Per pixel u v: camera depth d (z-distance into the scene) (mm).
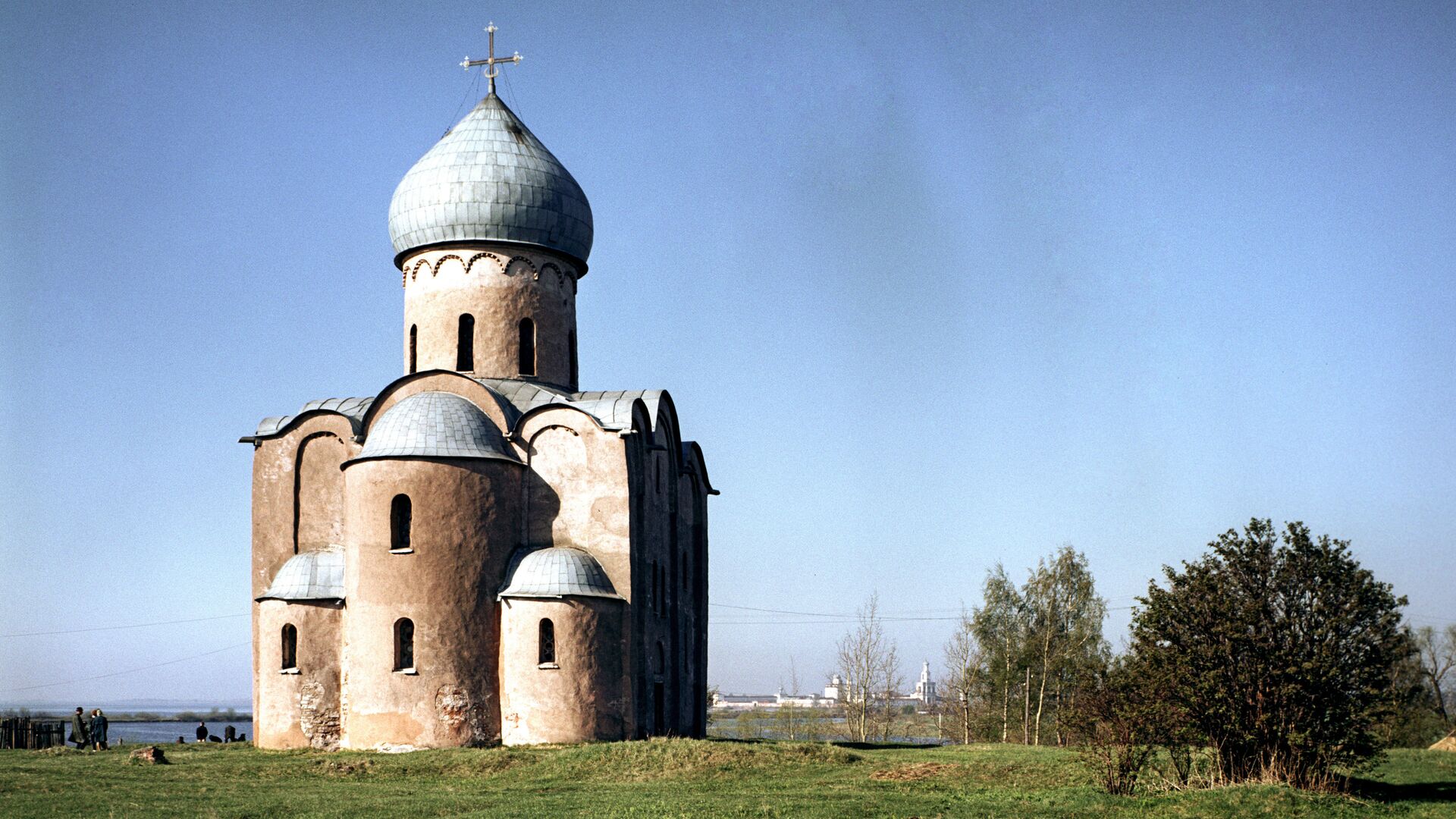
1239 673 31906
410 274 52438
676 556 52750
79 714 48062
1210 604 32188
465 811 29844
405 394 48812
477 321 51031
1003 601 77000
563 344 52656
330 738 45938
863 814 28203
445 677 44281
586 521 46906
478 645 44875
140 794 33094
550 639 45000
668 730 51219
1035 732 71500
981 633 76750
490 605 45438
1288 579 32031
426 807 30422
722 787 34375
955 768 37062
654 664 49719
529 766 38438
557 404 47500
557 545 46906
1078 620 75500
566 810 29219
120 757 41906
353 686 44812
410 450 45156
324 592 46719
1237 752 32312
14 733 48906
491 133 52875
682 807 29328
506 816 28250
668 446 52625
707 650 56219
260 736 46812
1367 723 31625
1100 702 32781
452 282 51375
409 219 51875
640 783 35844
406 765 38750
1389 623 32094
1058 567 76312
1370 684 31828
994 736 75250
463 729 44156
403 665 44469
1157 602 32812
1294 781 31562
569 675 44594
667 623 51688
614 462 47031
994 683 75562
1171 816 27875
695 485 56625
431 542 44812
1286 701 31500
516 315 51375
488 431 46969
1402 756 47844
